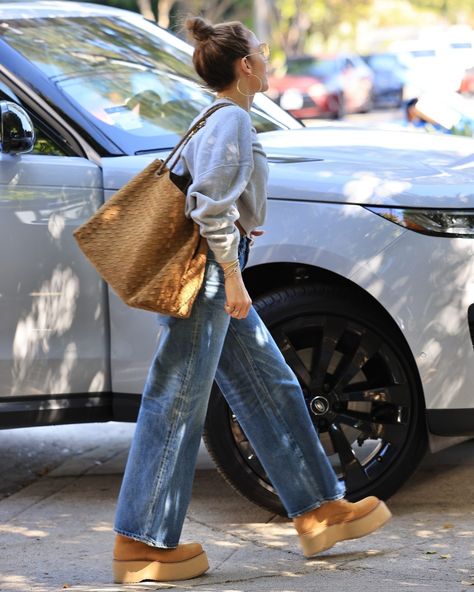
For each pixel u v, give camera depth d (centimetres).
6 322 686
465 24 5584
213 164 530
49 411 698
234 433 675
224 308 557
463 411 656
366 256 655
